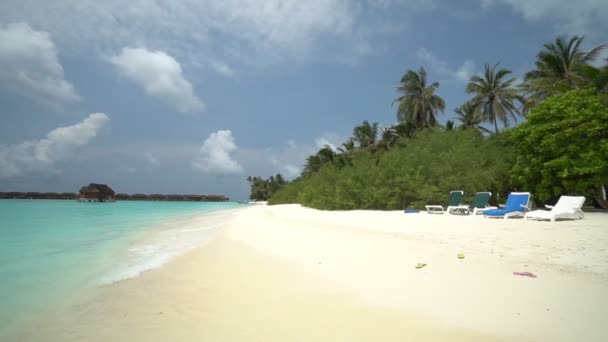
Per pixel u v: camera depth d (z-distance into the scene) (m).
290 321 3.78
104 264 7.07
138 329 3.68
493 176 19.14
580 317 3.44
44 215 23.75
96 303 4.56
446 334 3.30
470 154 20.47
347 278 5.26
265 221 17.19
